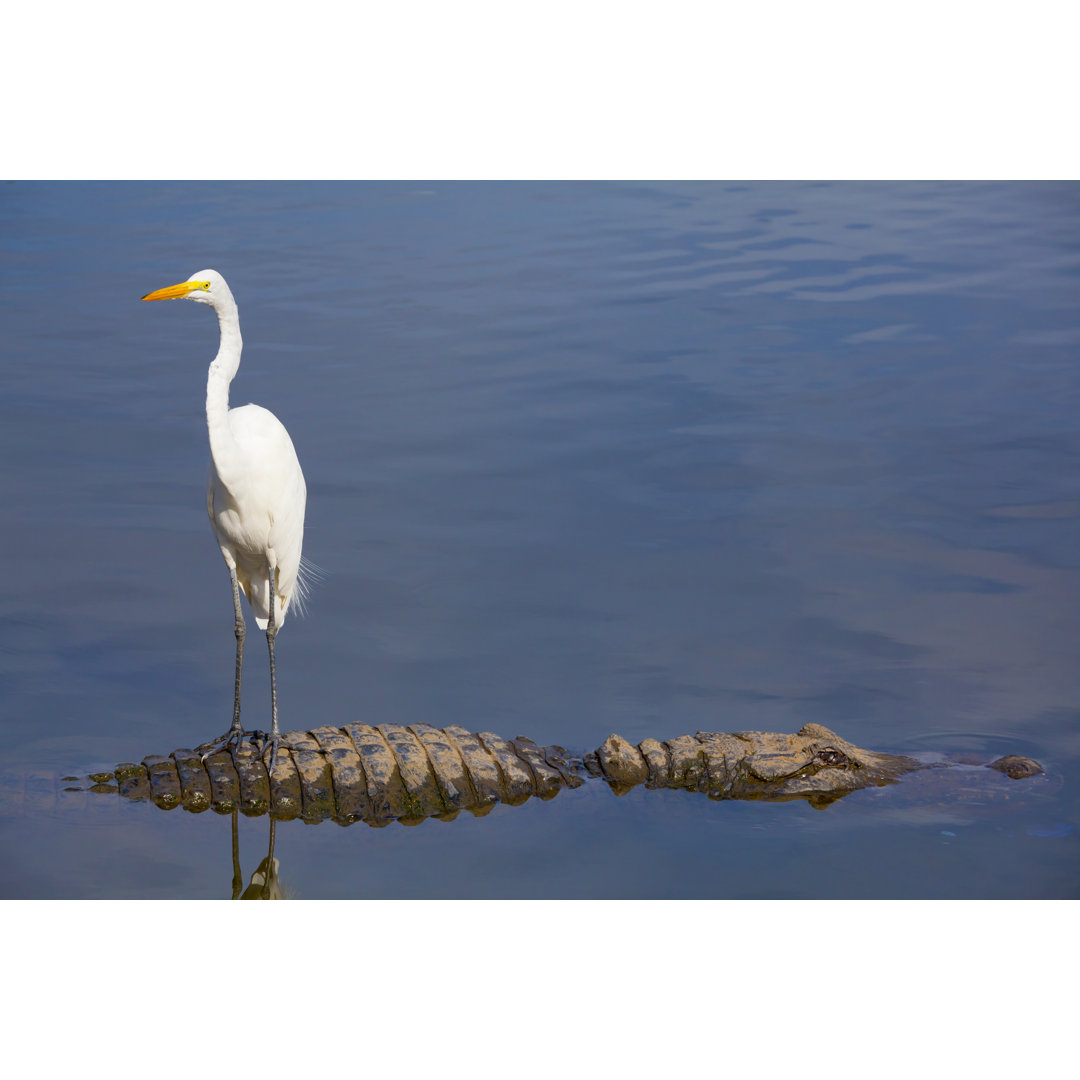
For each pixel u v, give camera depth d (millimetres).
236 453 8523
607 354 17547
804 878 8047
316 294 19922
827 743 9258
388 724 9453
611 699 10141
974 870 8117
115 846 8219
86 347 17703
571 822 8648
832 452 14570
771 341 18031
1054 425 15266
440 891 7828
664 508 13266
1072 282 20484
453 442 14836
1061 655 10602
